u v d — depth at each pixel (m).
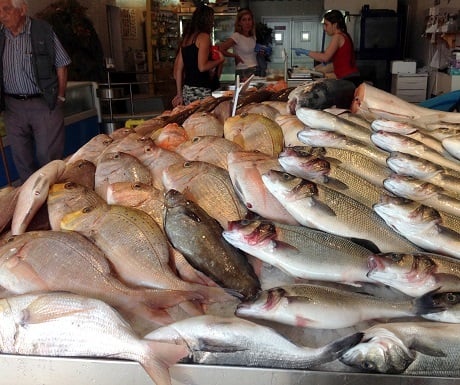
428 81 6.64
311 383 1.12
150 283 1.38
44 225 1.67
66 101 5.08
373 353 1.09
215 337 1.17
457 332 1.15
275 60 8.43
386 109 2.47
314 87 2.55
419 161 1.70
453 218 1.41
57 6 6.17
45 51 3.92
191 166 1.70
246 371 1.13
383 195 1.50
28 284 1.34
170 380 1.13
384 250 1.43
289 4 8.23
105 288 1.34
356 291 1.37
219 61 5.14
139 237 1.42
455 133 2.09
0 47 3.85
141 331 1.25
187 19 8.47
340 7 7.38
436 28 6.36
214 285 1.37
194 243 1.39
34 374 1.20
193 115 2.37
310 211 1.47
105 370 1.17
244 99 2.78
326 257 1.37
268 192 1.57
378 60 7.21
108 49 8.22
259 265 1.44
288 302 1.22
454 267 1.27
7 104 4.03
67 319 1.22
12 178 4.26
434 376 1.10
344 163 1.77
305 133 1.96
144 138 1.99
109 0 8.12
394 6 7.29
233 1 8.27
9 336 1.24
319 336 1.23
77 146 5.21
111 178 1.79
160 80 8.38
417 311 1.21
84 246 1.39
